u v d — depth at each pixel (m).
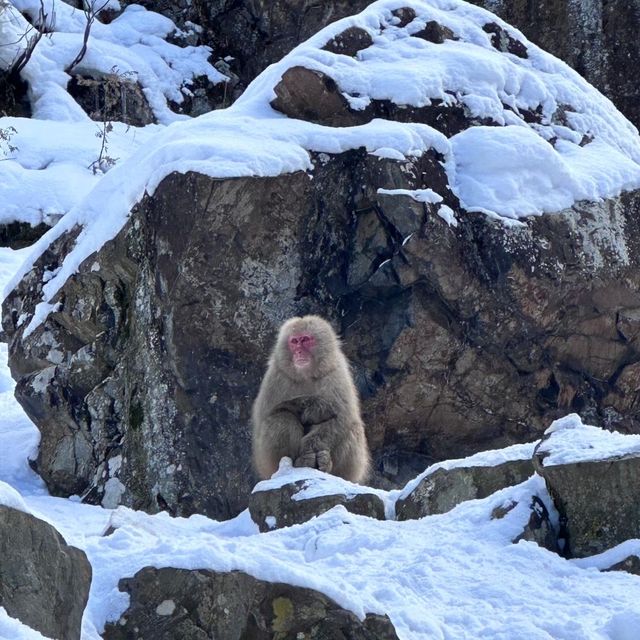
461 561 6.48
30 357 11.69
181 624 5.27
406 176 11.07
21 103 21.08
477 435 11.69
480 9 13.23
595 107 13.11
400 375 11.22
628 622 5.57
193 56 22.62
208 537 7.14
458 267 11.04
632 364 11.91
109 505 11.01
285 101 11.87
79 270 11.38
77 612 4.89
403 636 5.49
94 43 22.02
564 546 6.86
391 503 8.39
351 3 21.86
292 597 5.25
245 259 10.89
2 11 21.20
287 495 8.26
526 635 5.55
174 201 10.73
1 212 18.09
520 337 11.41
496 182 11.52
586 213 11.65
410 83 11.98
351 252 11.18
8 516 4.62
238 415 10.91
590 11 20.81
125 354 11.30
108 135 20.45
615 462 6.80
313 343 9.37
